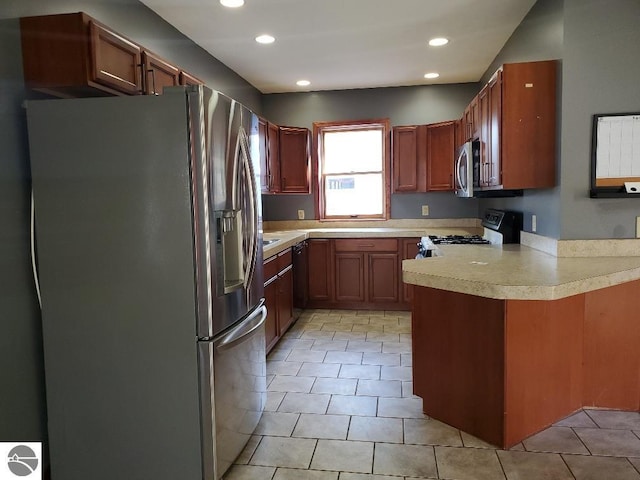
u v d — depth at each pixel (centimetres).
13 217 196
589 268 243
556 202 285
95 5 245
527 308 223
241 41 364
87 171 194
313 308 510
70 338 200
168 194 190
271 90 534
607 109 271
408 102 522
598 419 251
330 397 286
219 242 201
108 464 204
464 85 511
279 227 558
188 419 197
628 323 255
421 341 260
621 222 276
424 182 507
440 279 231
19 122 199
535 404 233
